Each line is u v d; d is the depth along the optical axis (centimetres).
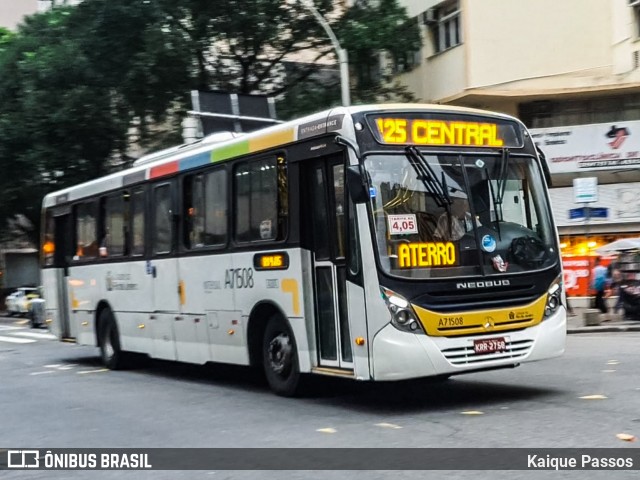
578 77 2395
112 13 2633
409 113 878
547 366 1163
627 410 795
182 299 1204
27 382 1344
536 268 892
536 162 945
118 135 3011
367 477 600
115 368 1462
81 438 823
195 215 1174
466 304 843
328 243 906
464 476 586
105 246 1465
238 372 1352
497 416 802
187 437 795
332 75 3034
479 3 2491
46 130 2941
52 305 1684
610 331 1820
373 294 823
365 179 833
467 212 872
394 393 1002
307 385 994
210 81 2895
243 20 2703
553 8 2423
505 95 2462
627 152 2358
